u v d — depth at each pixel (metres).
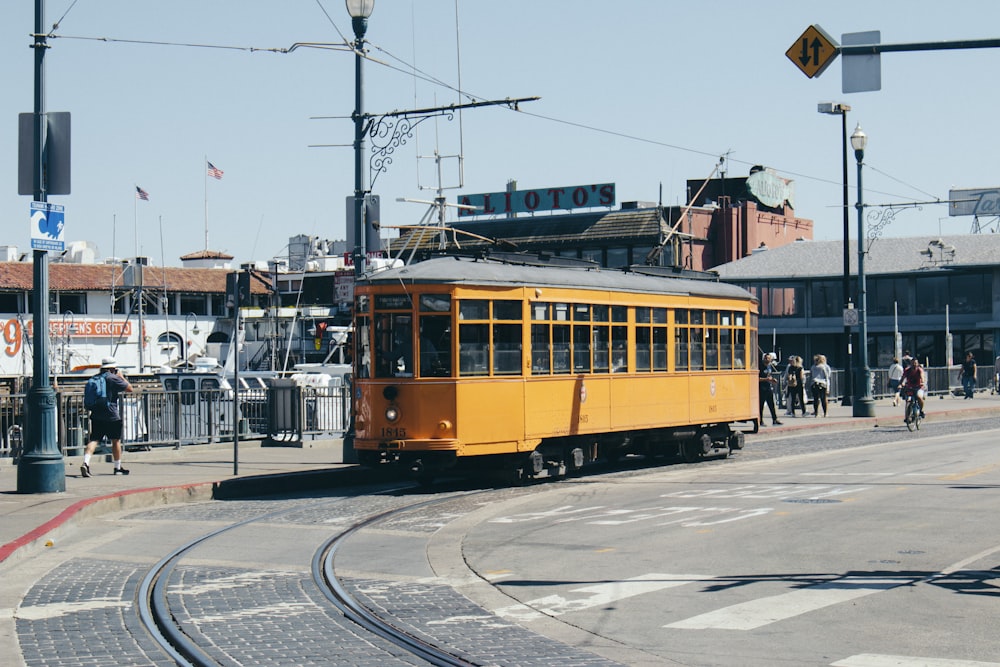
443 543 14.47
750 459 26.28
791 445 30.31
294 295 84.12
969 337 68.31
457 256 20.81
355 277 22.64
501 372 20.42
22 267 74.75
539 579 12.02
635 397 23.34
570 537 14.69
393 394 19.94
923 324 69.38
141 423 26.11
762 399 36.28
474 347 20.09
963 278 68.50
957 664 8.43
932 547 13.57
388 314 20.14
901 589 11.21
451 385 19.80
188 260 97.19
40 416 18.36
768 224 88.00
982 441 30.38
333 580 12.04
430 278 19.88
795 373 40.94
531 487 20.84
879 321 70.75
